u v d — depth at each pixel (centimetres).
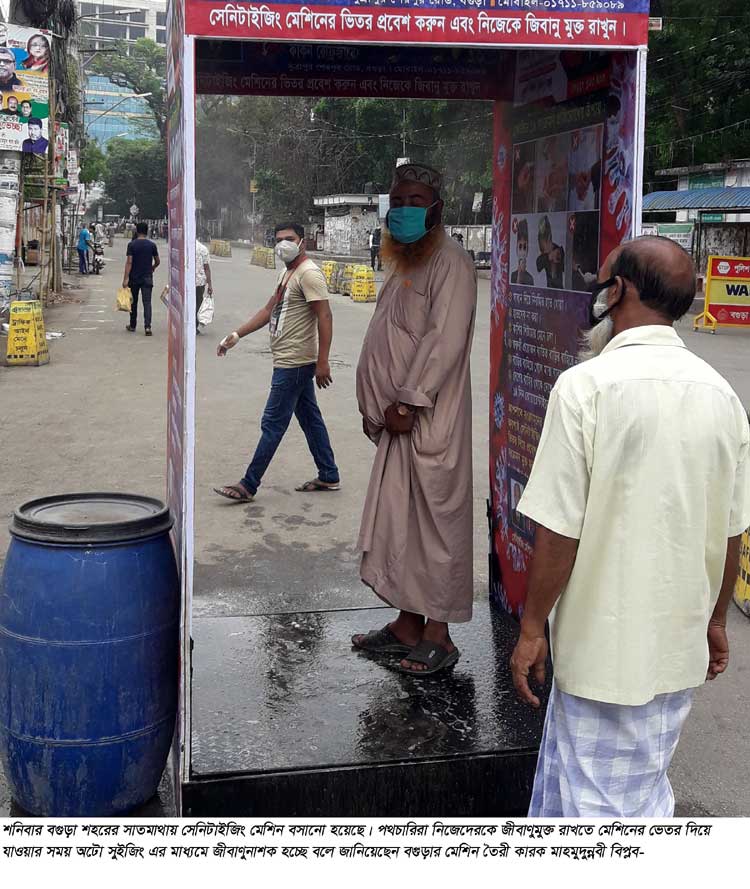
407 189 344
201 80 389
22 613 287
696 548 221
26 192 2075
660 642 222
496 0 272
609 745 226
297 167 2719
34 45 1440
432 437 348
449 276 345
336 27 266
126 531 290
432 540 353
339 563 559
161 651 301
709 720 395
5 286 1479
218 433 867
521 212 396
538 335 385
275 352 649
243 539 597
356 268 2341
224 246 4634
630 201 301
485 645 395
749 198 2641
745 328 1864
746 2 2481
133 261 1565
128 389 1066
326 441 689
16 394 1024
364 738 312
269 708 332
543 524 218
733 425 223
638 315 224
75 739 291
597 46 281
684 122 2912
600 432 213
